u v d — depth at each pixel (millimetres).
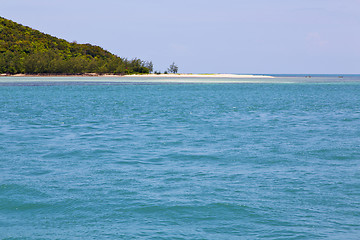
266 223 14641
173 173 21781
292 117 52062
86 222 14883
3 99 81188
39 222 14953
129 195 17750
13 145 30188
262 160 25062
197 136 35156
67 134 36219
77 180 20234
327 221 14852
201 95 101188
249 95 102938
